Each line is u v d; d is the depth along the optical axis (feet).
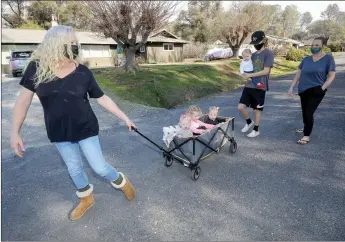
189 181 12.27
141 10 40.57
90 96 9.15
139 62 83.20
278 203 10.29
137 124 22.45
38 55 8.07
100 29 42.57
